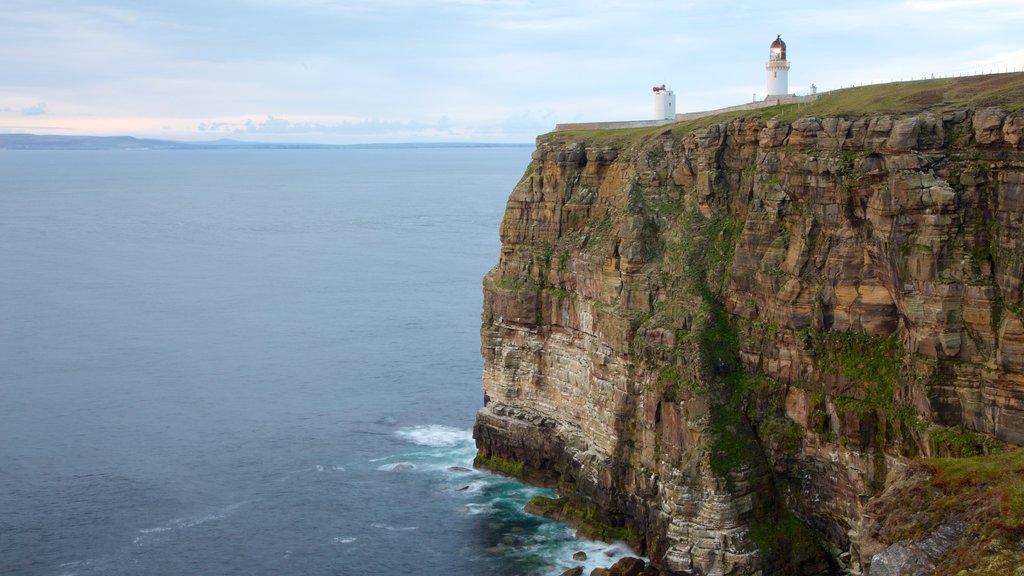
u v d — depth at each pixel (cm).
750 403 8744
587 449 10012
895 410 7825
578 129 11869
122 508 10125
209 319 18550
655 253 9594
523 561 9038
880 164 7844
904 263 7612
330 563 9038
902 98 8331
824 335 8356
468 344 16312
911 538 6250
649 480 9044
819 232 8394
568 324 10406
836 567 8325
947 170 7531
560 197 10762
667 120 11625
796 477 8581
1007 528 5844
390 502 10300
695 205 9656
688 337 8919
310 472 11056
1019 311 7088
